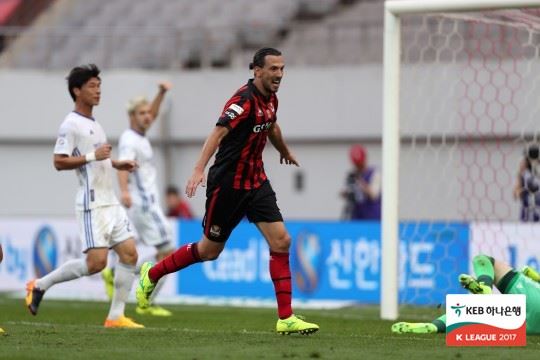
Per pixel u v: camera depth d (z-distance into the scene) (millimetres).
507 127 48812
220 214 27969
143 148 41594
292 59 72000
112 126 68375
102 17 79812
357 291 50719
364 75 65312
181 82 68938
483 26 59219
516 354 24469
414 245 47219
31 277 56656
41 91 70562
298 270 52281
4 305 47406
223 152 27547
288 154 30484
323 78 66312
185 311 44594
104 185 33594
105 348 25594
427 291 46906
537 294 29438
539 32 40156
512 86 55406
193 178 26359
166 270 29484
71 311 43781
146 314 41594
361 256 50688
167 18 77500
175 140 69000
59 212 70562
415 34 60562
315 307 48969
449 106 57406
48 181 70812
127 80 68188
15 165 71500
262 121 27281
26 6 81625
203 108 68438
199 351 24906
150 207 41781
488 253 46094
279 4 76062
